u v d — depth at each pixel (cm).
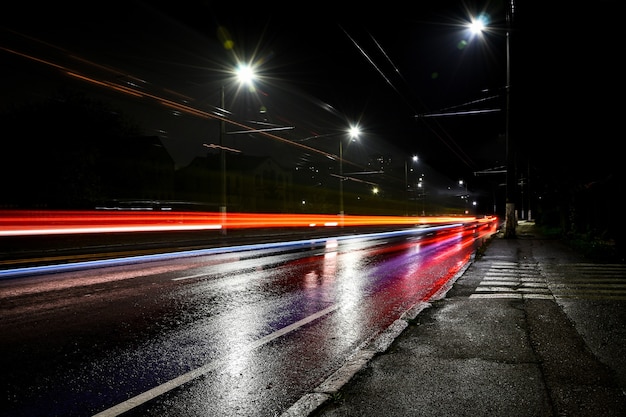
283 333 566
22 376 409
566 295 761
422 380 375
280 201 6994
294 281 980
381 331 579
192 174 6116
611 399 332
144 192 3744
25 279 967
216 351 490
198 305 722
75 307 694
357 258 1485
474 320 583
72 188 2322
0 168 2202
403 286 933
